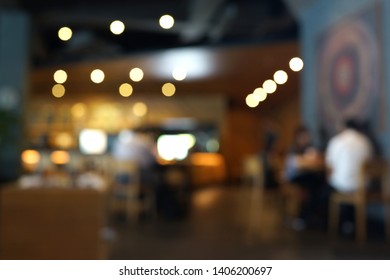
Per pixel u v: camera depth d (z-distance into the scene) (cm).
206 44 937
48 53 1127
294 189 606
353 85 602
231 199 941
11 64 783
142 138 637
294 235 499
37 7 805
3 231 285
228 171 1496
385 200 474
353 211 542
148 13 888
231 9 856
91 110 1412
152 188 631
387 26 524
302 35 801
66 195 290
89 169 482
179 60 1018
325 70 691
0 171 723
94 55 1035
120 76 1170
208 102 1408
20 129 756
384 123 524
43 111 1406
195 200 916
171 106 1416
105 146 1209
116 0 857
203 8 795
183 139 1355
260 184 677
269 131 1301
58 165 385
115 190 615
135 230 527
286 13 855
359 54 586
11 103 769
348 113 614
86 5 843
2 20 791
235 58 982
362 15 580
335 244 445
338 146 509
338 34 646
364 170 468
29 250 286
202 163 1255
